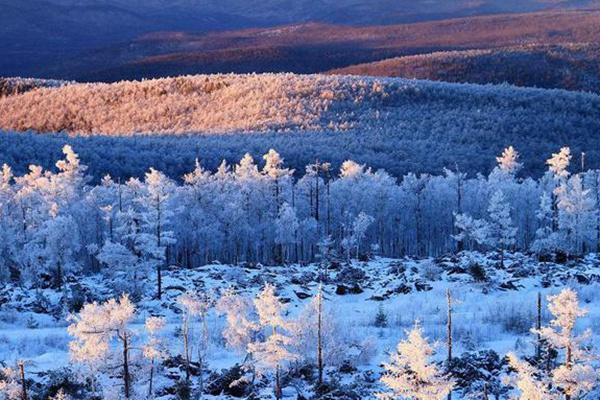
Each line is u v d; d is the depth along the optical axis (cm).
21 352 3384
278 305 2911
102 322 2548
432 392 2231
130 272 4900
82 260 6319
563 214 6444
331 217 8169
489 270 5762
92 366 2564
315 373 3011
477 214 8406
